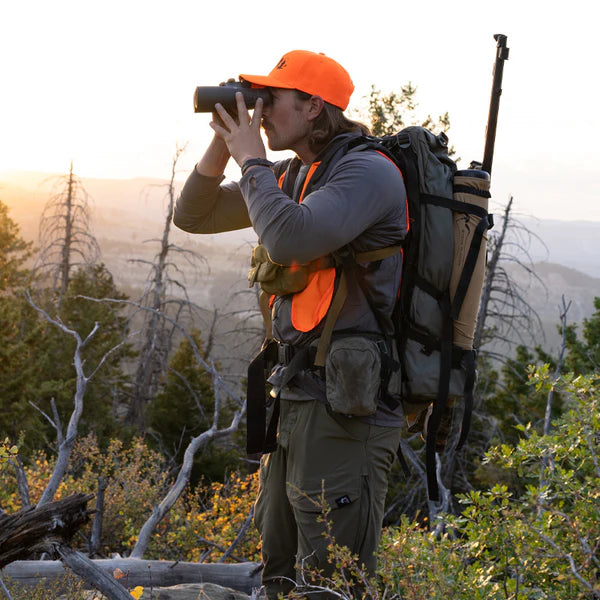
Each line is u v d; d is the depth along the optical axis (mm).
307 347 2334
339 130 2406
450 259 2316
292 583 2641
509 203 17500
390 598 2906
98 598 2959
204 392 25766
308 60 2352
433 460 2361
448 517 3281
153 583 4918
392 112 18047
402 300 2334
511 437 19562
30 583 4129
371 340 2275
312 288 2303
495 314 17719
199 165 2797
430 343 2334
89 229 31078
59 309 27781
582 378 3391
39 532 1909
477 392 19266
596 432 3211
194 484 23516
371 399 2213
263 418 2449
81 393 6031
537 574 2902
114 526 9914
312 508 2311
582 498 2959
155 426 26219
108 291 29328
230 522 9625
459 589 2846
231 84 2436
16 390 25078
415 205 2340
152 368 26891
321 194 2189
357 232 2178
